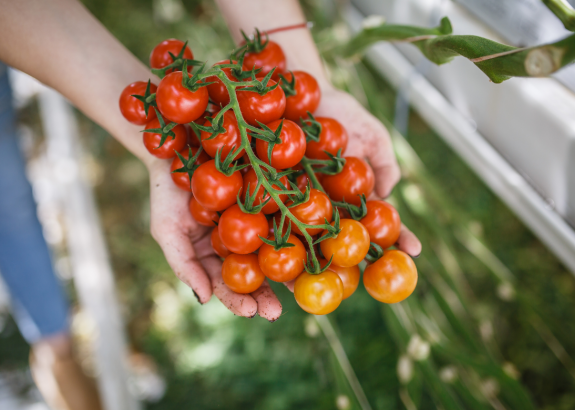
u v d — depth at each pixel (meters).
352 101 0.49
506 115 0.55
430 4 0.59
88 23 0.45
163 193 0.42
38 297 0.69
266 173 0.35
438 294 0.60
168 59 0.40
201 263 0.42
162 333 0.79
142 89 0.38
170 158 0.41
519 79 0.51
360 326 0.71
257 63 0.42
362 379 0.68
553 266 0.72
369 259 0.39
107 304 0.75
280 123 0.34
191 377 0.75
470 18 0.55
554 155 0.50
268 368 0.71
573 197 0.50
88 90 0.44
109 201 0.91
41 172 0.93
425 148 0.83
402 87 0.68
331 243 0.35
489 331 0.61
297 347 0.72
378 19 0.60
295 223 0.34
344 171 0.39
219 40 0.90
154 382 0.76
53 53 0.43
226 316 0.75
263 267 0.35
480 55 0.33
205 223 0.40
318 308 0.35
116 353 0.72
